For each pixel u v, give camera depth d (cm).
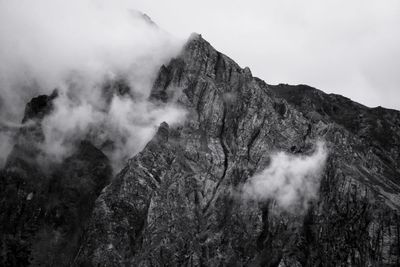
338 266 18188
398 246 17912
